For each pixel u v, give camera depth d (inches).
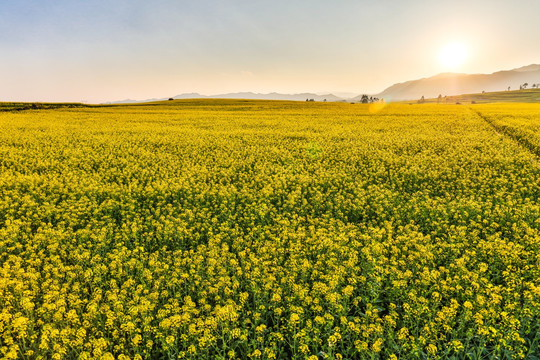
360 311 232.4
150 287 266.5
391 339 195.5
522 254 286.0
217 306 212.1
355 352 193.6
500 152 772.0
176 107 2763.3
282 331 213.0
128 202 475.8
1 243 325.1
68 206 447.2
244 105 2918.3
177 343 210.1
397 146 916.0
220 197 487.5
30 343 217.5
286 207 459.2
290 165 690.8
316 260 307.0
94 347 193.5
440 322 206.2
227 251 309.7
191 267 279.7
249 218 408.2
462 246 313.1
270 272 280.1
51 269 284.2
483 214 403.2
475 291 234.5
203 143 1007.6
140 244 354.9
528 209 394.9
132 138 1102.4
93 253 324.8
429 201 440.5
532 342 196.5
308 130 1360.7
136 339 193.8
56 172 665.6
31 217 423.2
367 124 1529.3
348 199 454.3
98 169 705.0
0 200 467.2
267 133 1220.5
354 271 271.1
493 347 189.9
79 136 1143.6
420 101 7696.9
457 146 888.3
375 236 335.6
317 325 206.5
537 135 964.0
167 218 410.3
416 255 279.4
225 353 198.5
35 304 245.0
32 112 2228.1
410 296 219.9
